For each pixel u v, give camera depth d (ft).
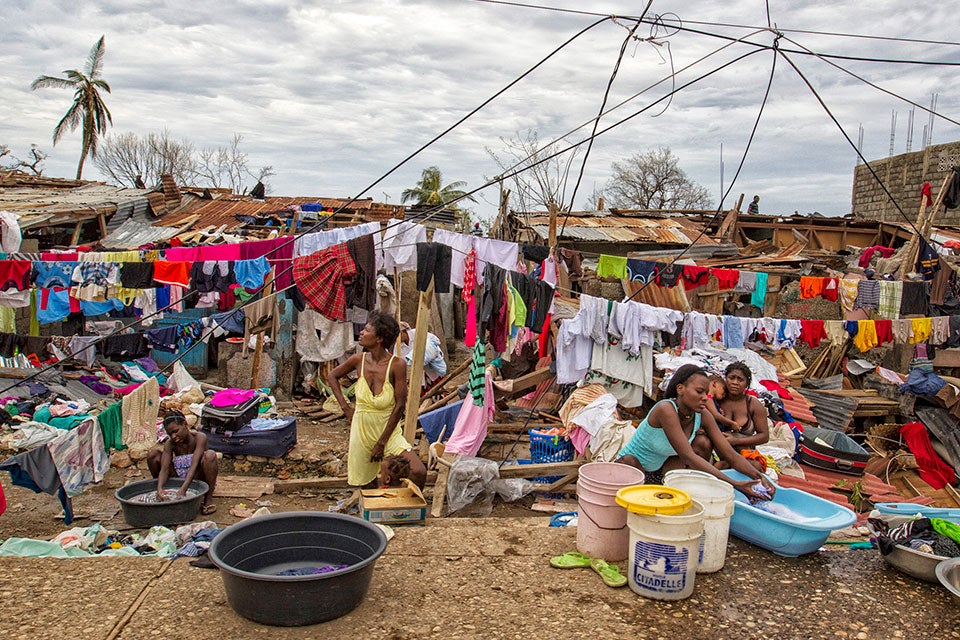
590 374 29.12
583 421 26.66
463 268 31.07
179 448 25.35
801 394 34.96
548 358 33.17
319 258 28.45
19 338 29.40
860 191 95.35
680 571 12.75
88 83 124.67
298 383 41.32
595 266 50.19
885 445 34.53
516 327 28.27
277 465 30.45
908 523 15.15
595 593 13.16
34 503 26.13
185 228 57.82
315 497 27.78
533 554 14.84
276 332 39.29
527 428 30.25
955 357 39.09
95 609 12.19
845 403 35.19
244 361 40.19
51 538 22.98
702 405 15.71
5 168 103.04
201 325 30.73
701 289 46.32
